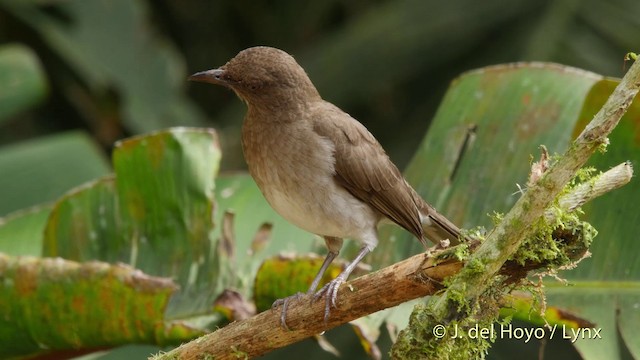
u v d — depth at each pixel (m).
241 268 10.54
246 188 11.67
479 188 10.32
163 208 10.45
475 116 10.54
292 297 9.02
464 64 15.88
